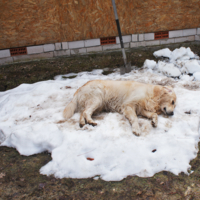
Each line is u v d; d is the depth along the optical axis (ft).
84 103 7.07
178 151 5.52
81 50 12.65
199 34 13.60
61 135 6.12
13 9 11.35
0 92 9.47
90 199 4.61
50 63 11.78
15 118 7.33
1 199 4.69
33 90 9.03
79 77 10.38
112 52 12.62
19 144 6.20
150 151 5.57
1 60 11.79
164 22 12.98
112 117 6.82
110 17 12.39
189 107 7.21
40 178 5.19
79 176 5.16
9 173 5.39
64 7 11.83
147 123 6.49
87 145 5.77
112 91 7.22
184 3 12.79
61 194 4.75
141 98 6.82
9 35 11.68
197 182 4.89
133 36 12.90
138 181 4.95
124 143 5.73
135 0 12.26
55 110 7.50
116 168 5.21
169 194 4.64
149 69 10.57
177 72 9.75
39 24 11.85
